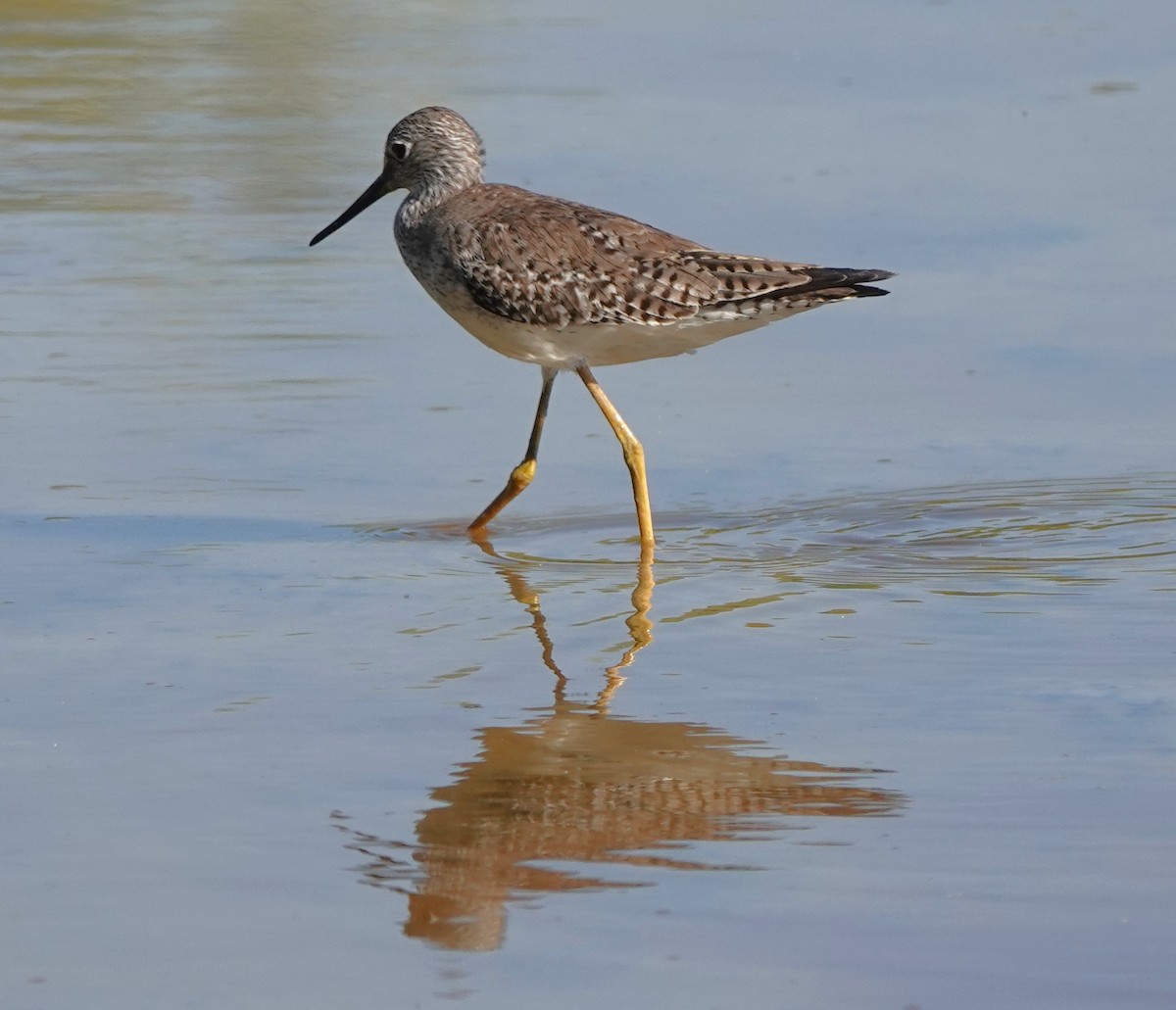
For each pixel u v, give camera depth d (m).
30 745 8.88
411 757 8.80
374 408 15.46
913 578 11.66
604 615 11.02
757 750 8.88
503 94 26.69
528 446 13.19
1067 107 25.86
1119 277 18.78
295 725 9.20
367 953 6.91
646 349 13.22
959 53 29.31
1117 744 8.85
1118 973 6.70
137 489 13.52
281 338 17.12
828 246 19.73
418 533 12.82
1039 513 13.04
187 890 7.41
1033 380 16.03
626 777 8.58
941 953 6.86
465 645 10.48
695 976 6.72
